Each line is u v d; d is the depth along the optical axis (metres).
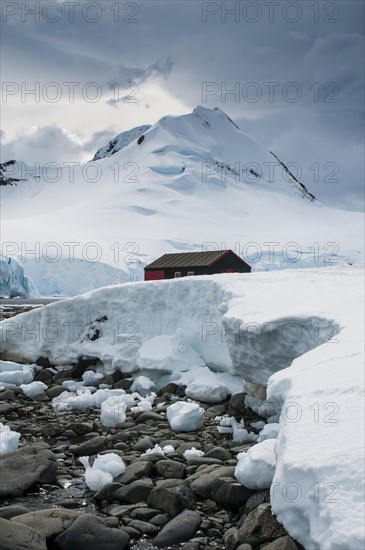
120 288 16.11
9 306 50.03
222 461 8.06
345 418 5.45
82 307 16.30
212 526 6.18
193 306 14.62
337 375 6.62
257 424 10.30
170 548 5.79
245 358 11.09
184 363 13.84
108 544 5.77
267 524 5.50
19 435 9.04
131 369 14.59
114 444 9.43
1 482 7.31
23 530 5.66
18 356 16.73
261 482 6.43
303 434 5.32
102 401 12.52
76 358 15.78
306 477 4.75
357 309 10.35
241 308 11.77
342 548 3.98
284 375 7.10
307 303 11.54
